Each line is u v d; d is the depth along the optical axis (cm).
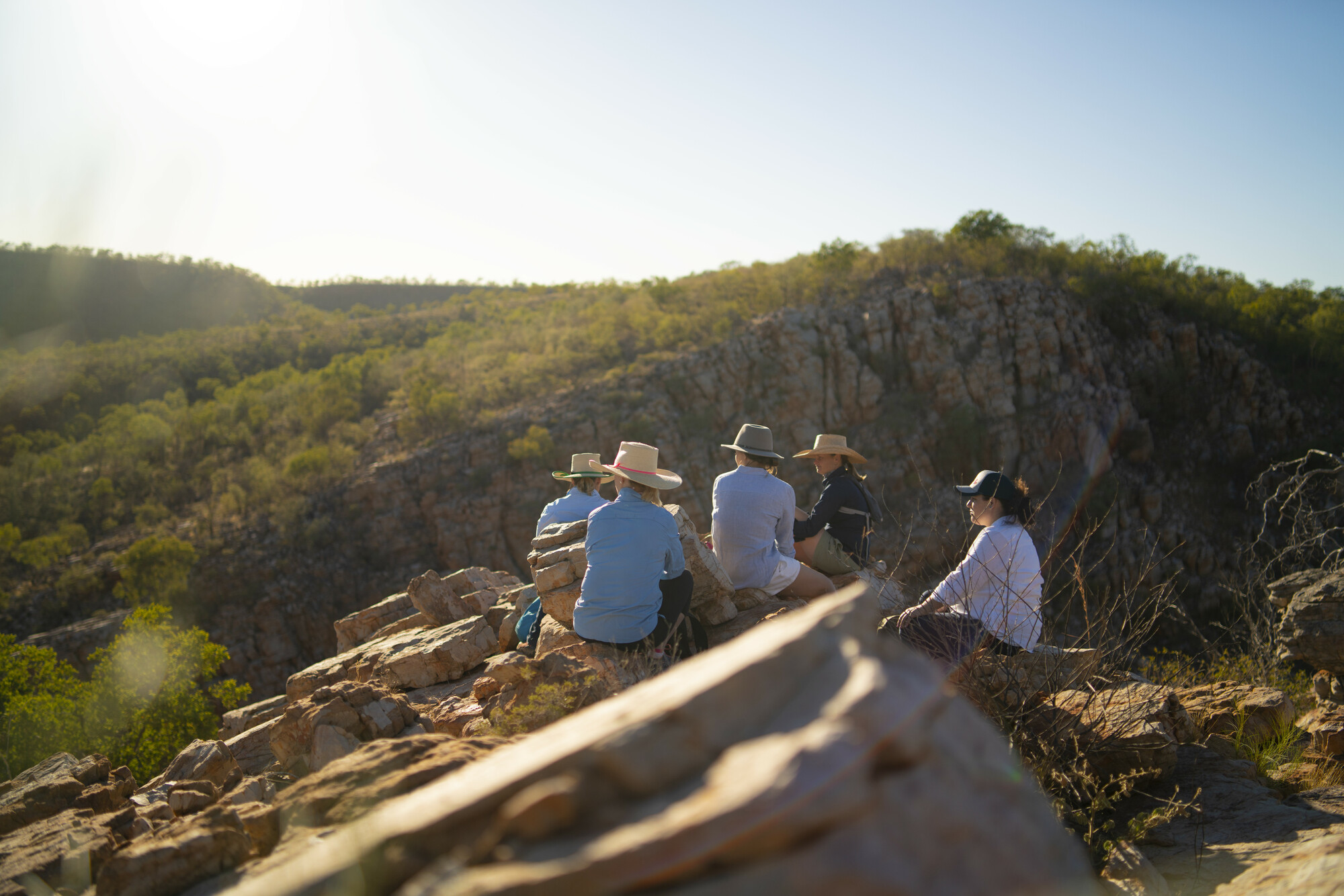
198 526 3416
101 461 3988
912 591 454
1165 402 3866
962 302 3928
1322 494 658
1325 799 334
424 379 4078
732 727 137
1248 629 627
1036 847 131
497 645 572
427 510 3434
